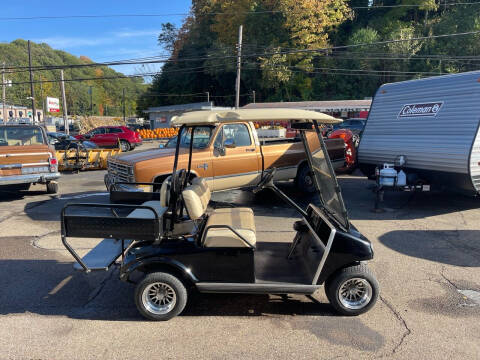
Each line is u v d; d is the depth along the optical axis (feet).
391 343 10.40
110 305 12.60
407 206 26.66
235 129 24.64
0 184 27.27
